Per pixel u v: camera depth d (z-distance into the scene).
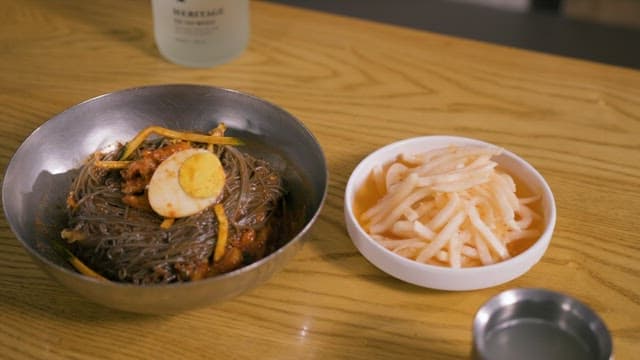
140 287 0.43
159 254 0.48
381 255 0.49
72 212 0.51
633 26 1.01
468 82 0.67
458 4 1.07
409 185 0.51
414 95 0.65
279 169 0.55
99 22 0.73
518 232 0.51
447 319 0.49
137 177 0.51
